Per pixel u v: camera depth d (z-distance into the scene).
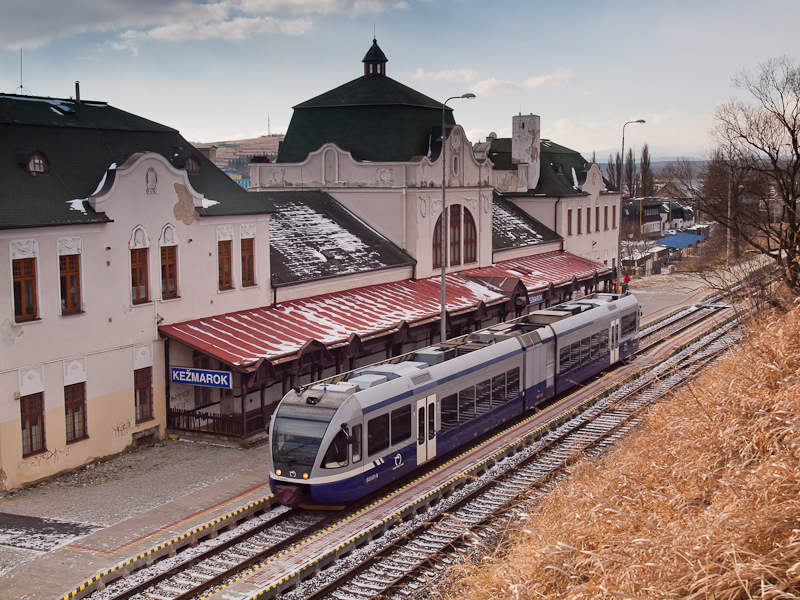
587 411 26.70
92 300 20.88
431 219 36.09
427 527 16.11
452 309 31.91
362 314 28.91
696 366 31.66
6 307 18.56
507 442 22.45
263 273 27.20
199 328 23.94
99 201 20.91
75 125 22.66
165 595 13.11
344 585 13.48
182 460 21.02
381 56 38.81
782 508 9.34
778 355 15.70
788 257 31.72
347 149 36.59
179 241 23.69
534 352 25.81
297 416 17.09
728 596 8.14
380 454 17.83
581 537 11.20
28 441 19.28
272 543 15.34
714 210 39.56
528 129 52.56
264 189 38.41
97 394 21.09
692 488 12.55
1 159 19.95
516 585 10.08
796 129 36.12
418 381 19.61
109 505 17.50
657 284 63.91
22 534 15.73
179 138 26.20
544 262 47.12
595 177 57.56
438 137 37.00
